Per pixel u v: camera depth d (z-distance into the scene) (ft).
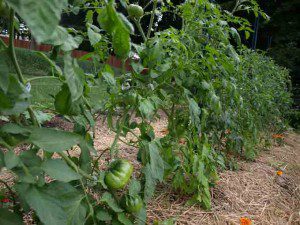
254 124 12.56
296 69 33.94
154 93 6.21
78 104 3.47
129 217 4.80
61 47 2.54
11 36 2.78
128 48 2.98
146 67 5.60
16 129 2.69
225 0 35.35
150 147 4.73
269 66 17.11
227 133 11.60
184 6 7.14
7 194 5.83
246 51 13.33
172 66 6.14
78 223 3.28
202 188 7.64
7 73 2.42
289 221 8.32
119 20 2.72
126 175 4.11
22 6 1.50
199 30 7.61
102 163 9.23
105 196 4.02
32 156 2.75
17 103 2.60
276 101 18.53
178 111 7.49
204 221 7.35
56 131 2.87
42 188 2.73
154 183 4.73
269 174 11.12
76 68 2.67
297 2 36.37
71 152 10.59
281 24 37.60
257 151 13.12
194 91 7.63
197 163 7.22
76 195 2.93
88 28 3.39
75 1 4.55
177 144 7.23
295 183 11.05
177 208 7.66
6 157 2.51
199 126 6.66
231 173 10.24
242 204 8.55
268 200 9.11
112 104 5.42
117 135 5.20
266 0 40.52
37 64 41.57
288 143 17.66
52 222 2.60
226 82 8.02
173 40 5.73
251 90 13.01
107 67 4.77
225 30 7.99
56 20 1.58
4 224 2.67
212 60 6.81
